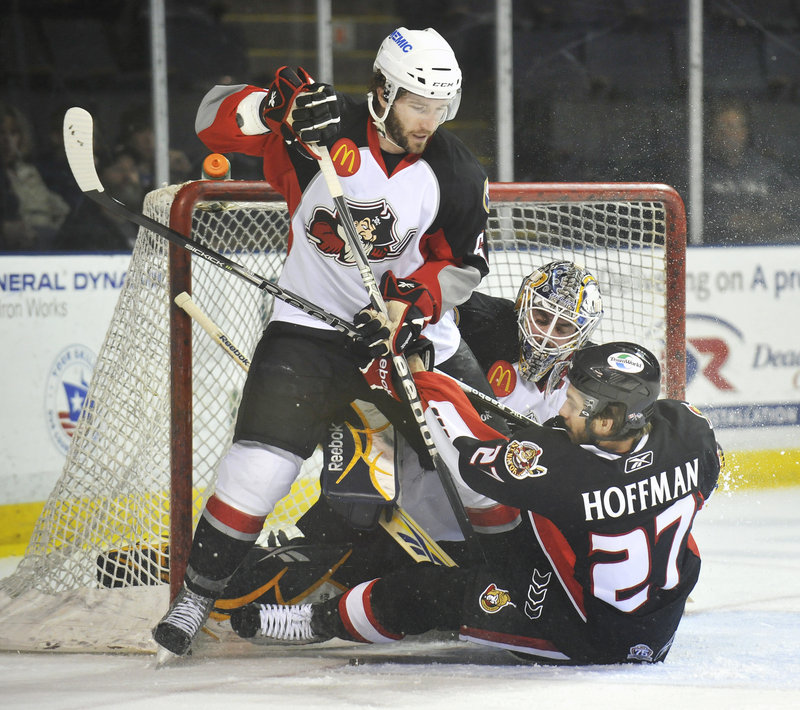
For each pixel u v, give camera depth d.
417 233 10.11
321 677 9.13
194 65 21.95
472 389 10.30
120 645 10.76
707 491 9.46
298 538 11.79
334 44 23.92
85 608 11.85
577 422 9.08
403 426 10.73
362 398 10.48
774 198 23.70
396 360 9.76
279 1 22.89
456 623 9.80
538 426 9.36
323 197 9.96
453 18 23.48
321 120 9.46
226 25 22.28
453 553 11.56
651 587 9.24
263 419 10.01
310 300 10.34
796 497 19.67
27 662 10.23
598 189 13.01
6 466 17.14
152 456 12.39
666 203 13.30
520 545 9.54
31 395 17.38
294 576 10.86
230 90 10.30
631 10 23.34
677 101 23.48
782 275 21.42
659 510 9.16
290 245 10.49
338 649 10.67
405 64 9.44
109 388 12.62
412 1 23.97
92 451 12.64
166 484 12.37
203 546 9.96
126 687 8.87
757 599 12.83
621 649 9.40
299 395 10.03
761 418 21.23
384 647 10.75
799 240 23.77
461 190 10.03
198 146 21.92
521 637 9.50
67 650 10.74
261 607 10.27
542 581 9.38
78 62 20.70
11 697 8.56
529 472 9.08
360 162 9.86
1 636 11.16
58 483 12.88
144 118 21.12
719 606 12.45
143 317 12.39
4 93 20.22
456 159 10.06
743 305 21.17
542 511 9.12
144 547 12.46
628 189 13.17
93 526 12.58
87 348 17.95
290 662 9.95
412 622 9.85
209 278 13.29
